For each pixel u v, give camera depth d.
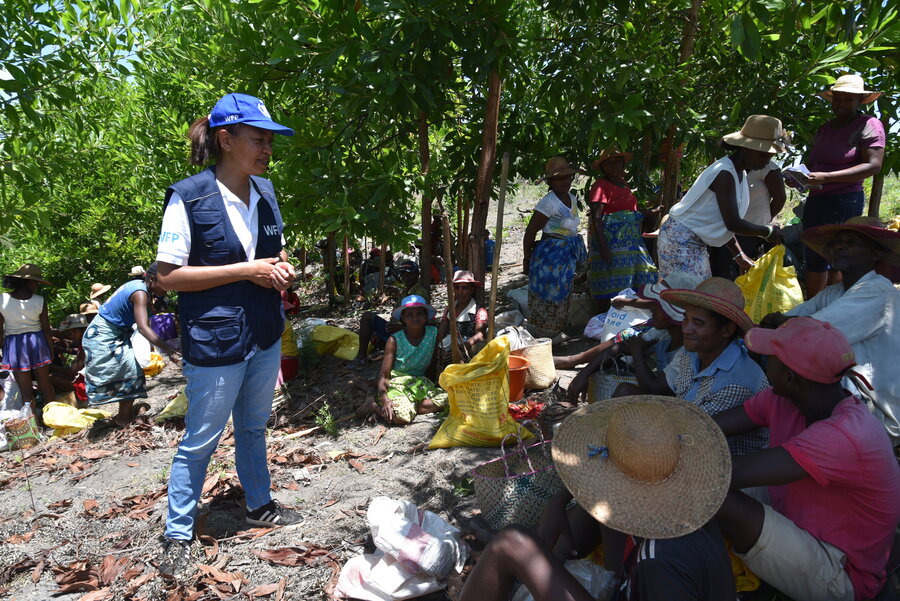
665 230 4.62
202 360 3.15
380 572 2.89
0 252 10.02
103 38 6.77
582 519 2.65
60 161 7.33
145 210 9.91
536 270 5.98
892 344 2.98
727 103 6.44
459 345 5.09
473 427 4.21
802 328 2.29
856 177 4.66
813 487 2.41
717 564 2.10
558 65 5.87
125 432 5.78
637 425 2.22
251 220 3.26
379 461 4.32
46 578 3.41
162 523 3.73
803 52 5.92
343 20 5.04
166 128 9.36
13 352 6.79
